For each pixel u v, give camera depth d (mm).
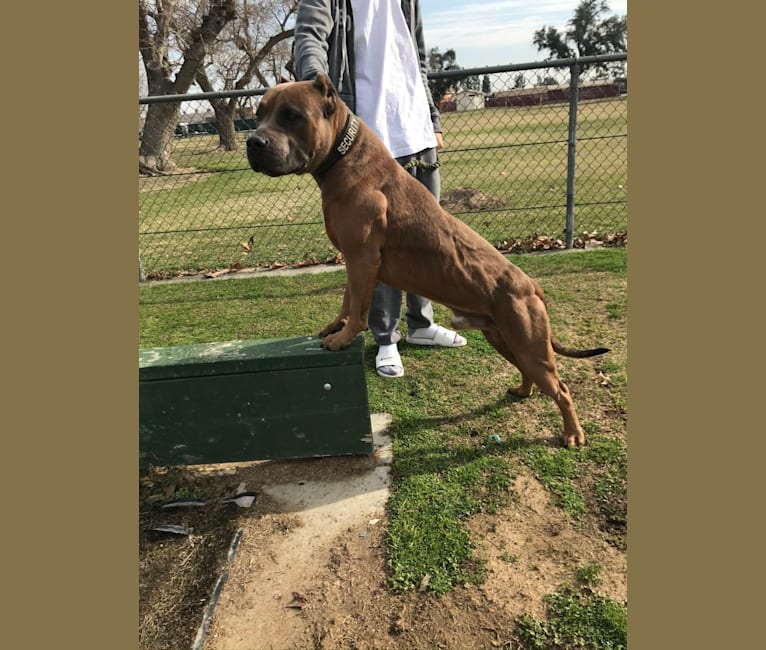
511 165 10930
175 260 6949
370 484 2816
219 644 2064
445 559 2311
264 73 25438
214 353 2840
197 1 17734
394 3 3361
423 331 4168
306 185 11367
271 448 2904
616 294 4742
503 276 2689
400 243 2555
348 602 2180
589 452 2879
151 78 16953
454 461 2908
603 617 2004
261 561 2418
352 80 3307
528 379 3307
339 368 2754
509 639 1977
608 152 11102
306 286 5664
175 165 13500
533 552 2328
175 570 2416
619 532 2391
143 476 3029
